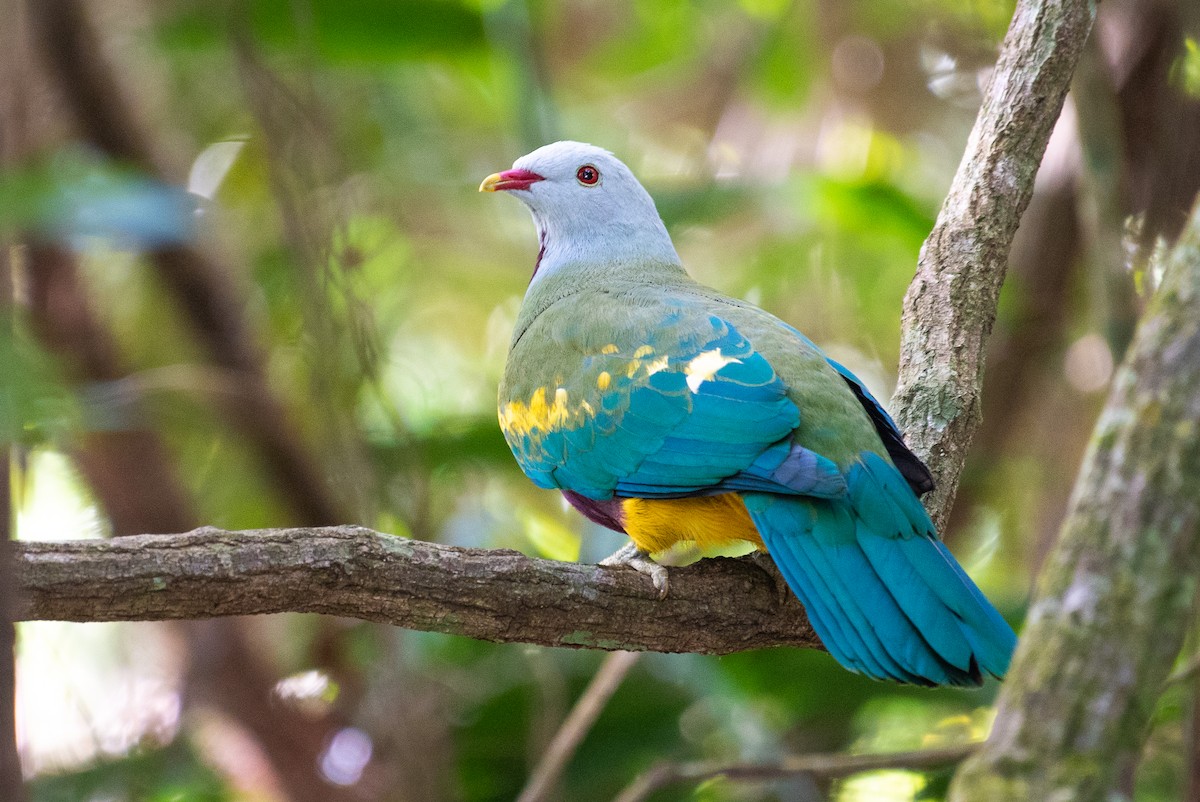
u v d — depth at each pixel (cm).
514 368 940
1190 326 418
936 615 689
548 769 1013
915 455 799
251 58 1205
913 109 1666
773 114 1762
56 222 962
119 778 1292
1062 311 1427
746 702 1114
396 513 1203
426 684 1177
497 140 1722
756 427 767
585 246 1085
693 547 994
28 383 715
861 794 1195
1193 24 1159
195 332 1372
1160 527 411
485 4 1309
